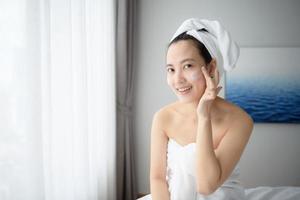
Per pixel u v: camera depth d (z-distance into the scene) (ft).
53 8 4.76
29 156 3.84
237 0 9.61
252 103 9.46
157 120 3.62
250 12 9.60
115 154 8.38
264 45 9.58
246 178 9.77
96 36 7.03
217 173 2.73
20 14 3.81
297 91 9.34
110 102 8.11
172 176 3.38
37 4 3.93
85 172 5.72
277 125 9.58
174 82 2.93
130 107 9.28
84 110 5.68
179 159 3.28
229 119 3.13
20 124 3.81
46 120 4.31
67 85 5.03
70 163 5.15
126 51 8.87
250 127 3.09
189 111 3.45
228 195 3.25
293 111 9.37
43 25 4.23
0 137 3.53
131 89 9.34
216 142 3.19
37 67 3.92
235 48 3.03
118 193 8.98
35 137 3.87
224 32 3.02
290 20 9.50
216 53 2.97
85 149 5.72
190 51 2.84
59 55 4.86
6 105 3.60
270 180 9.68
